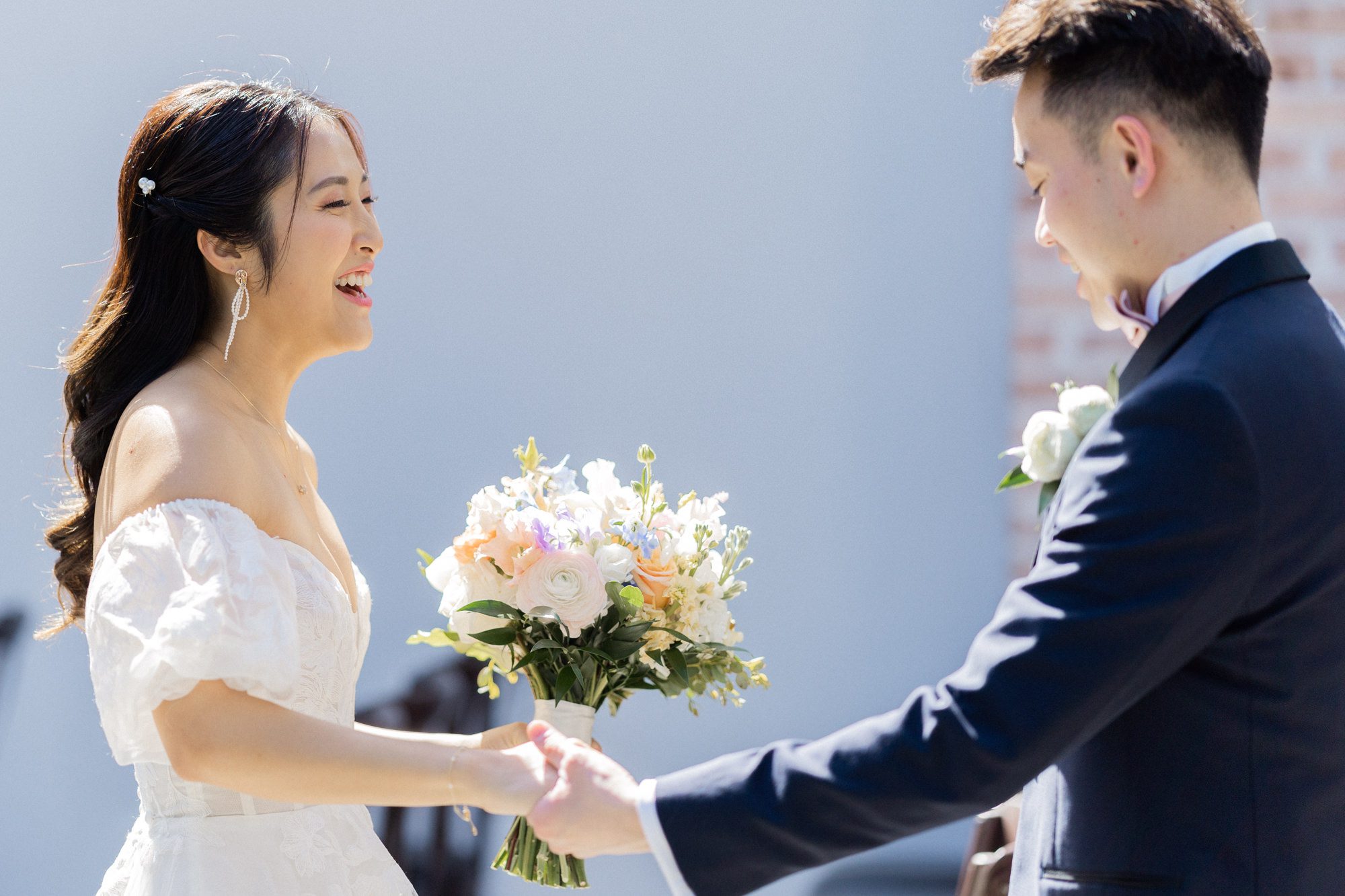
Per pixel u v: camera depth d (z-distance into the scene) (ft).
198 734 8.10
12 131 18.54
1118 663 6.72
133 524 8.36
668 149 18.03
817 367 17.78
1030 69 7.55
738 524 17.84
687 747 17.80
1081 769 7.27
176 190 9.20
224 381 9.40
